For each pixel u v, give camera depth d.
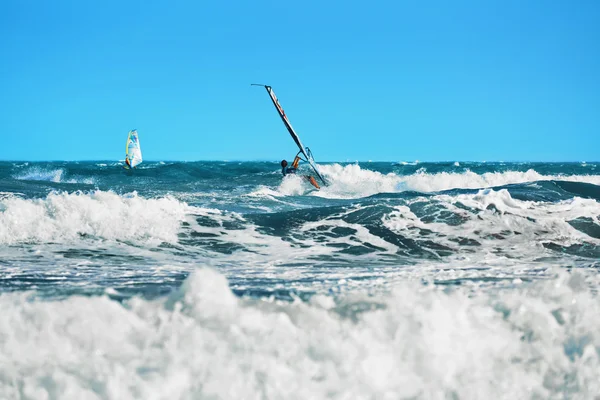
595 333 4.04
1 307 3.76
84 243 8.73
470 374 3.45
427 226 9.95
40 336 3.31
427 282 6.16
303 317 3.86
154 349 3.24
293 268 7.53
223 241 9.26
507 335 3.93
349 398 2.97
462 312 3.99
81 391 2.74
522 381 3.47
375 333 3.63
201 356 3.15
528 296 4.68
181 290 4.09
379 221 10.24
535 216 10.20
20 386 2.79
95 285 5.84
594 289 5.32
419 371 3.36
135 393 2.76
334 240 9.44
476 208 10.59
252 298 4.44
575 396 3.43
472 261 8.18
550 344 3.89
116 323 3.53
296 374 3.06
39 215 9.16
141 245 8.84
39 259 7.66
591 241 9.18
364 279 6.48
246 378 2.96
